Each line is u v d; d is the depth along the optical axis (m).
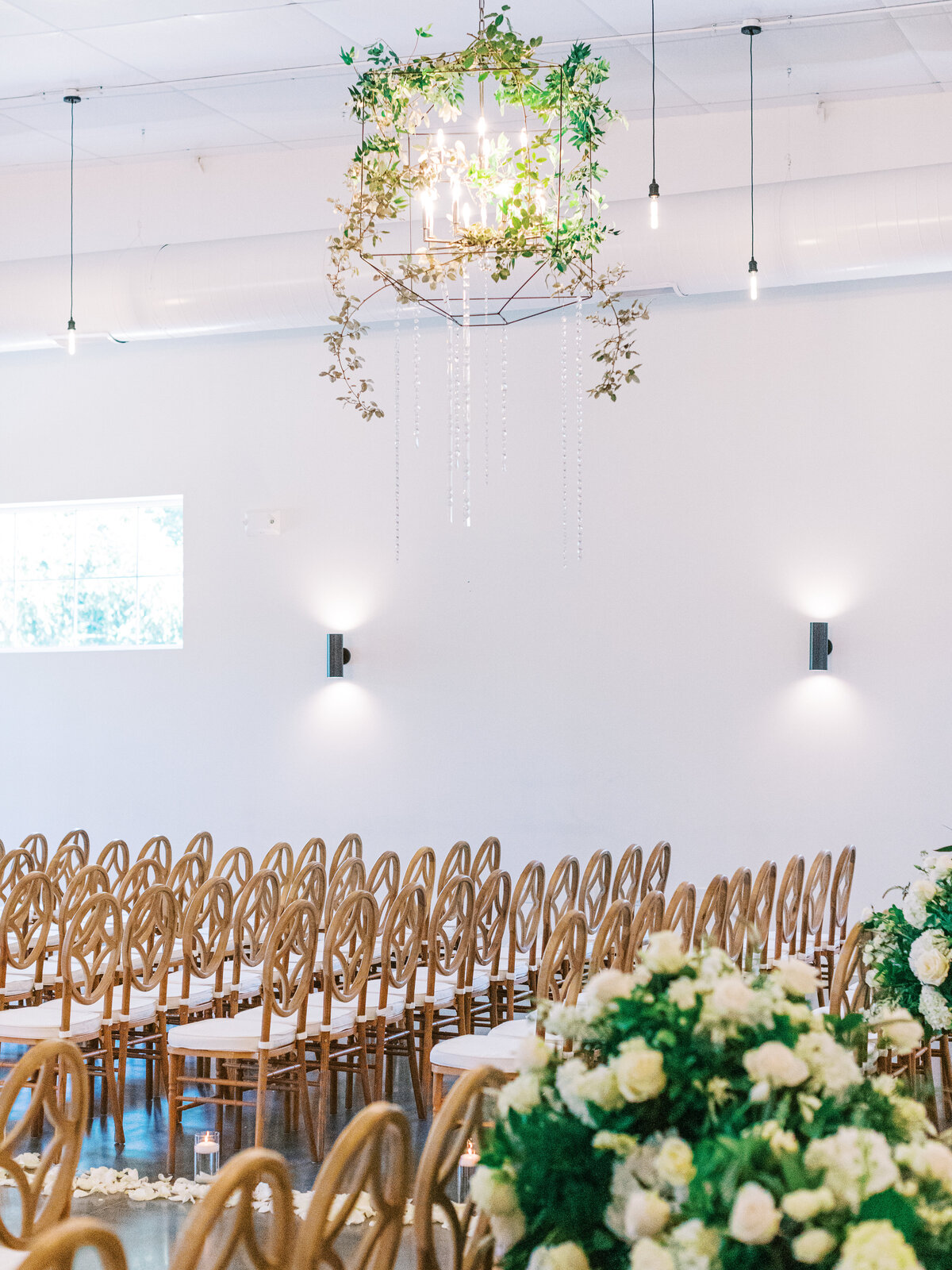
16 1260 3.00
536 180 5.15
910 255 7.75
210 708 10.28
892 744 8.62
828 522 8.80
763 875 5.98
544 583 9.45
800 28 7.68
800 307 8.90
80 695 10.64
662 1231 2.02
